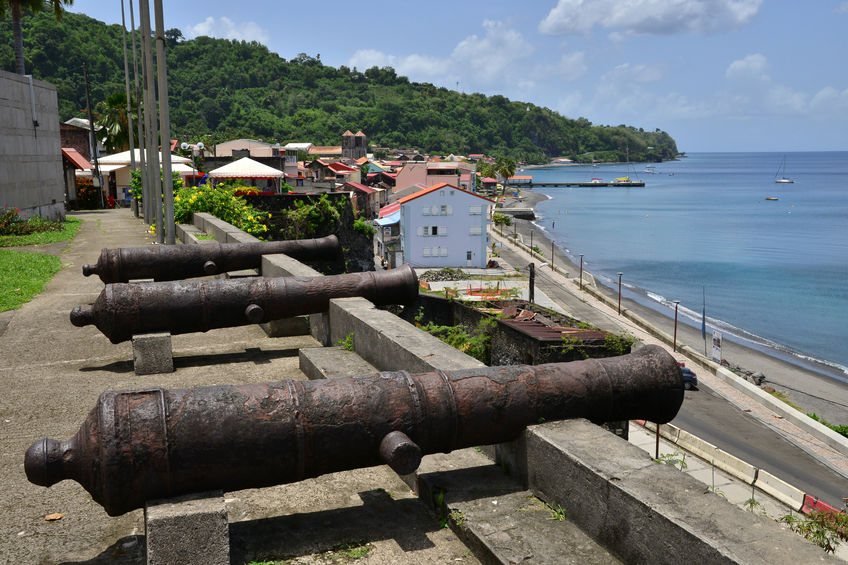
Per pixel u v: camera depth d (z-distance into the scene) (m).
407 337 6.30
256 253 11.32
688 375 37.72
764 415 33.81
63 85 169.25
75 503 4.72
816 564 2.85
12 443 5.84
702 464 24.22
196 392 3.87
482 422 4.27
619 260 90.12
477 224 70.38
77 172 53.75
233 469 3.77
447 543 4.11
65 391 7.20
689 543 3.11
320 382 4.14
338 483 4.98
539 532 3.89
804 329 57.53
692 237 113.81
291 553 4.01
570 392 4.47
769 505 20.69
